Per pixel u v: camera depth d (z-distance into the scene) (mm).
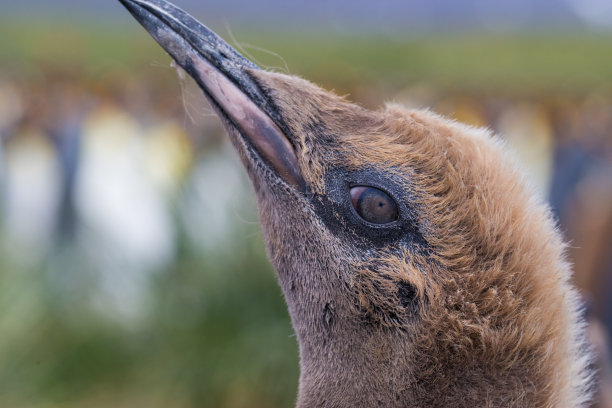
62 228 16109
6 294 13086
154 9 4652
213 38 4637
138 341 12414
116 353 12516
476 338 4156
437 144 4324
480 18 87875
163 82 20469
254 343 11602
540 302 4238
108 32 44156
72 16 56062
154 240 13391
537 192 4578
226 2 75250
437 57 40250
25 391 12258
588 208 7613
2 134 18625
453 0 89000
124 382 12445
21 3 59688
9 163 17781
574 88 29609
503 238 4199
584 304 4996
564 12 88500
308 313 4492
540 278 4250
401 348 4258
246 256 12039
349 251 4285
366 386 4359
